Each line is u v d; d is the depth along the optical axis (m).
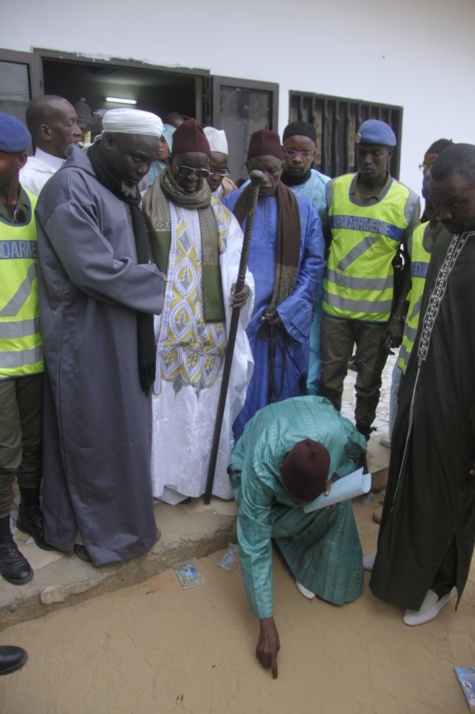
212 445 2.63
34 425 2.29
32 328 2.14
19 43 3.86
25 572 2.19
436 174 1.82
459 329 1.93
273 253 2.80
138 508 2.26
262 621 2.03
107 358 2.10
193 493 2.62
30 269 2.11
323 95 5.22
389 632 2.23
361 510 3.00
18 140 1.91
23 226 2.08
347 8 5.15
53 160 2.60
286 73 4.97
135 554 2.32
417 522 2.12
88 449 2.14
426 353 2.04
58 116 2.52
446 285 1.96
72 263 1.93
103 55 4.14
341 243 2.96
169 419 2.52
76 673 1.99
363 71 5.43
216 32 4.55
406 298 2.96
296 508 2.32
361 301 2.97
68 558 2.33
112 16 4.10
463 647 2.18
